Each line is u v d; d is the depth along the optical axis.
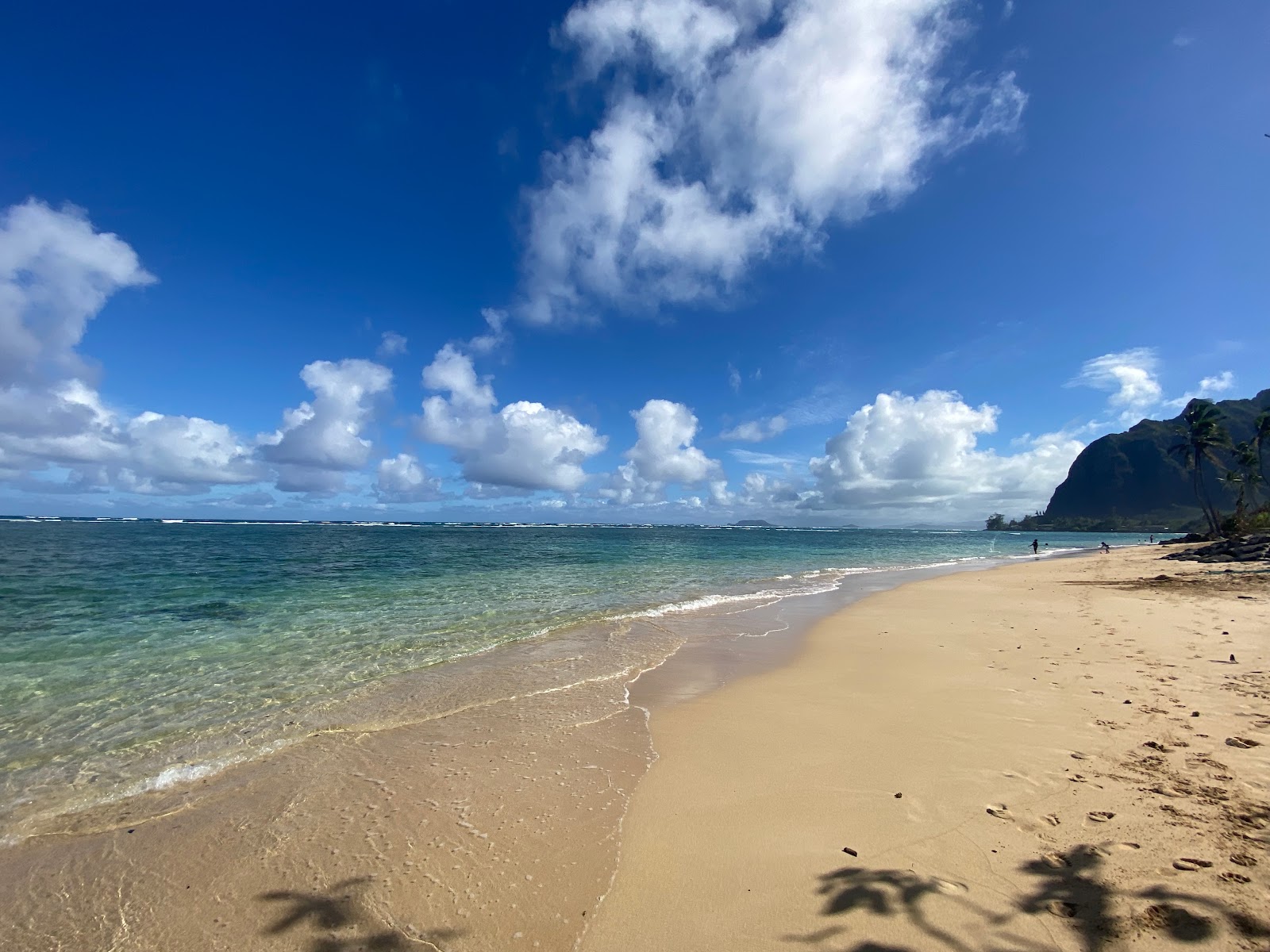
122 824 4.68
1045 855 3.79
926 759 5.53
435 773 5.59
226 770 5.70
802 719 6.97
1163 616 13.10
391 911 3.60
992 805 4.53
